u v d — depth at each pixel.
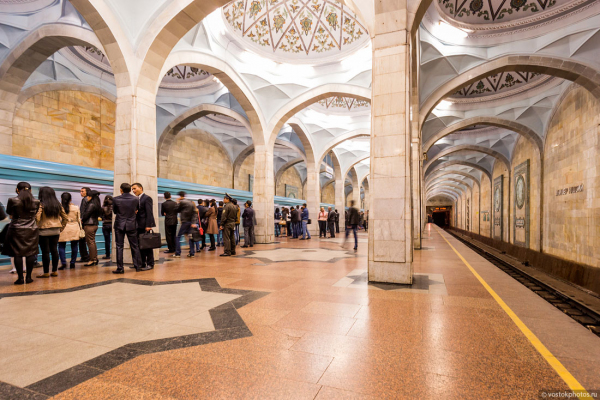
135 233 5.48
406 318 3.02
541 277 11.34
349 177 34.41
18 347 2.31
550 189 13.59
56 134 11.02
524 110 14.27
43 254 4.83
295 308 3.33
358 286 4.42
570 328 2.76
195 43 9.22
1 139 9.09
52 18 8.26
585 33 9.18
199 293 3.95
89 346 2.33
